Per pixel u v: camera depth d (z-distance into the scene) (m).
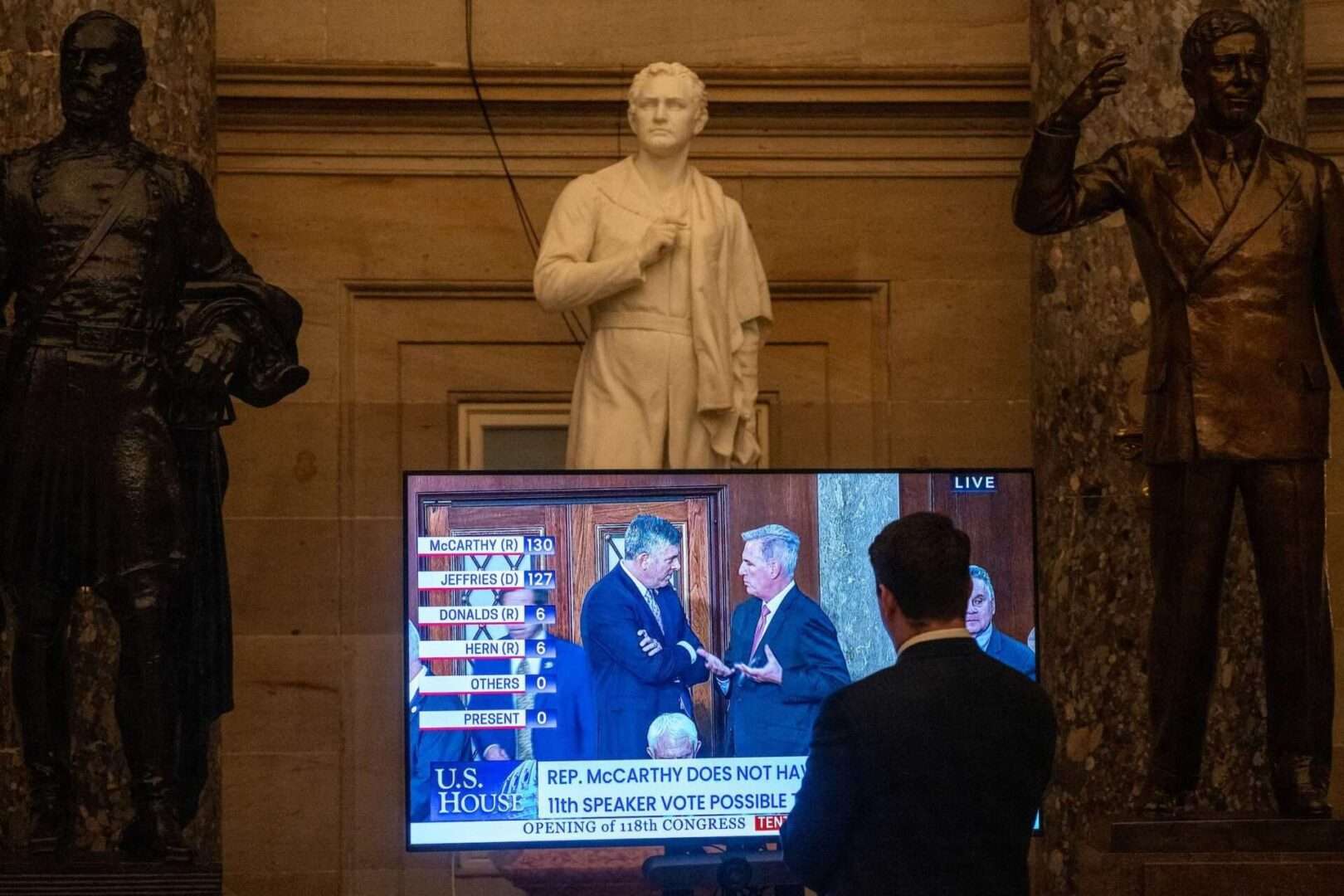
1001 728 4.84
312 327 9.55
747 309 8.13
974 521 7.67
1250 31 6.61
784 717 7.52
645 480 7.56
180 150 7.84
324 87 9.54
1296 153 6.68
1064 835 7.87
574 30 9.74
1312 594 6.57
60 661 5.99
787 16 9.80
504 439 9.63
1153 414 6.65
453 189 9.66
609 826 7.45
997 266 9.79
